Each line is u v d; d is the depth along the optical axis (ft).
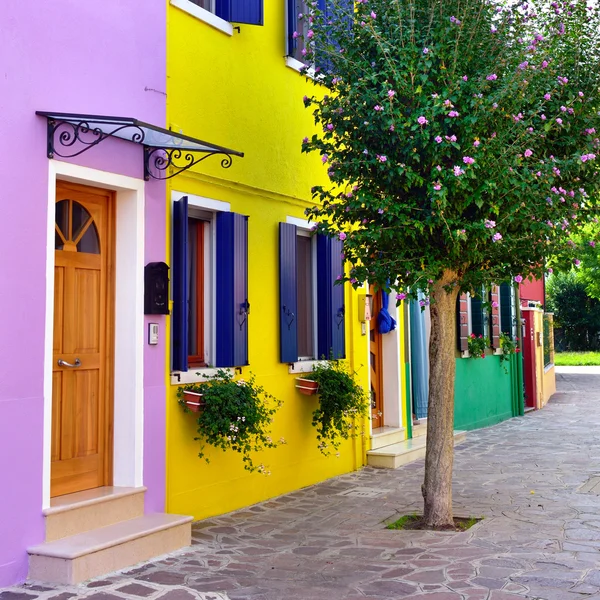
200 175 23.54
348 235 21.20
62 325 19.39
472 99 20.07
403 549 19.47
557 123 22.04
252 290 26.04
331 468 30.48
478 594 15.78
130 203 20.83
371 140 21.65
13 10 17.38
